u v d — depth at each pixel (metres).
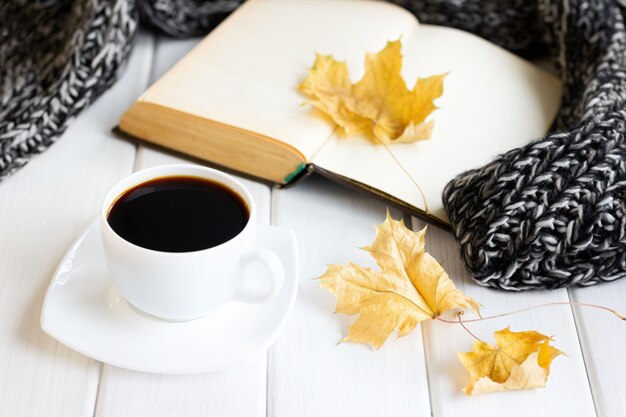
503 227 0.52
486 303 0.54
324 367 0.49
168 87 0.62
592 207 0.52
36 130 0.61
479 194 0.54
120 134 0.63
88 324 0.47
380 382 0.49
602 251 0.53
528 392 0.49
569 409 0.48
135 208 0.47
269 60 0.66
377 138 0.61
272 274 0.46
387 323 0.50
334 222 0.58
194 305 0.47
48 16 0.70
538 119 0.66
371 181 0.58
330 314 0.52
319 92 0.62
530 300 0.54
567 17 0.69
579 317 0.53
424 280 0.52
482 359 0.49
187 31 0.73
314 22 0.70
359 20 0.71
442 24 0.75
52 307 0.47
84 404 0.47
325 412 0.47
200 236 0.46
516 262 0.53
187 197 0.48
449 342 0.51
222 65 0.65
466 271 0.55
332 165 0.59
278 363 0.49
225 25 0.69
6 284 0.52
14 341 0.49
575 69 0.68
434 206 0.57
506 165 0.53
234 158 0.60
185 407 0.47
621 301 0.54
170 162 0.62
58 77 0.65
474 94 0.67
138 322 0.48
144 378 0.48
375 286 0.51
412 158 0.60
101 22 0.65
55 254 0.54
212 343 0.47
